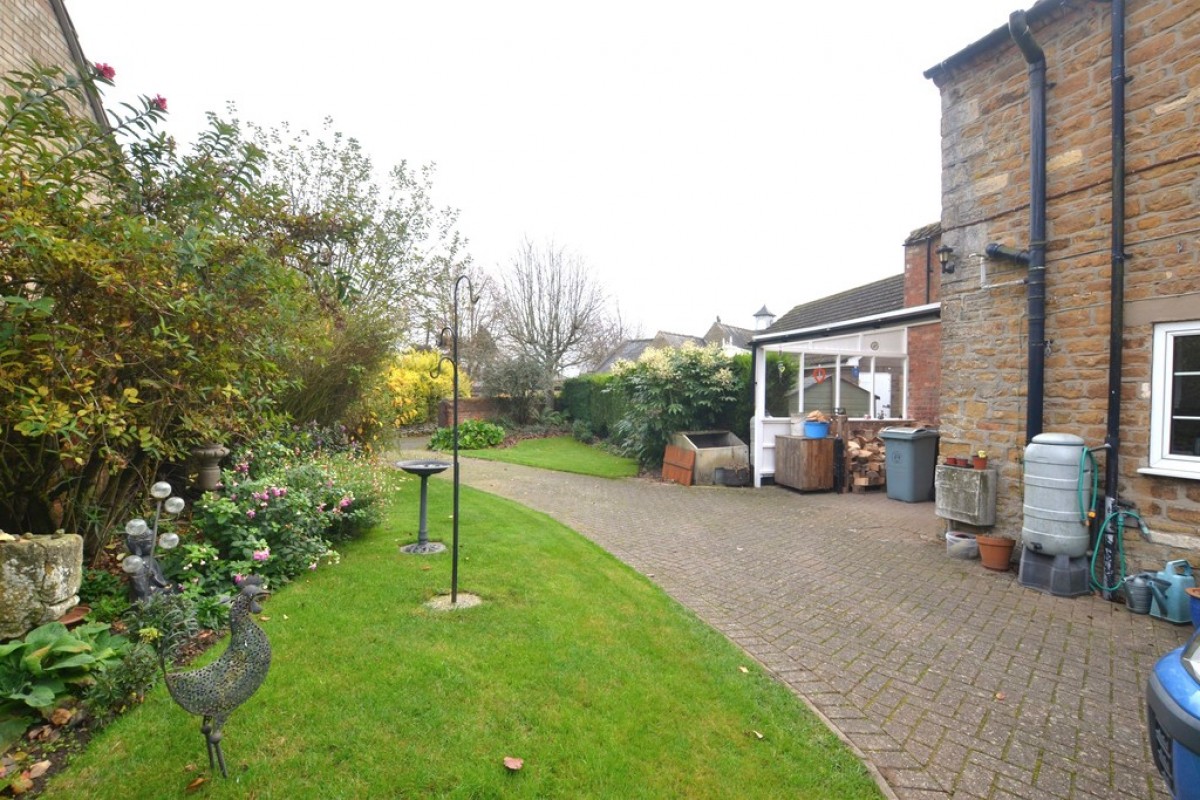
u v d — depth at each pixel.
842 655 3.71
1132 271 4.75
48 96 3.51
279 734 2.54
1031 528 5.00
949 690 3.28
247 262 4.43
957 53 5.97
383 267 10.78
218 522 4.18
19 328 3.16
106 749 2.42
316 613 3.80
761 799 2.32
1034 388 5.37
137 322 3.72
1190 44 4.39
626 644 3.62
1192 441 4.49
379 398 9.36
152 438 3.79
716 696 3.08
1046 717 3.01
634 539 6.61
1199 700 1.82
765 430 10.63
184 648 3.29
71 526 4.07
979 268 5.98
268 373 4.83
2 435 3.53
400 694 2.88
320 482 5.41
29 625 2.95
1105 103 4.93
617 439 15.73
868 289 14.96
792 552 6.10
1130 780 2.52
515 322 25.38
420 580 4.50
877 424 11.16
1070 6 5.11
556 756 2.49
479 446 16.42
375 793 2.22
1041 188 5.29
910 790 2.45
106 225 3.54
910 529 7.15
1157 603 4.35
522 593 4.36
